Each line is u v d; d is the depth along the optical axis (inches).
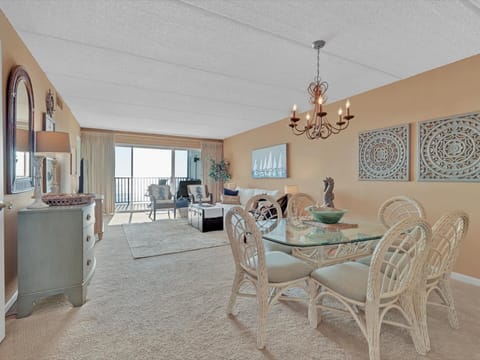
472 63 96.9
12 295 78.7
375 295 53.7
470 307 79.0
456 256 68.1
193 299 83.4
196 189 262.8
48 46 91.4
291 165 194.4
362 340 62.9
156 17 75.2
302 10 71.7
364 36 84.4
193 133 273.4
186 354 57.3
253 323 69.9
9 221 77.1
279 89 136.2
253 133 244.7
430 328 68.2
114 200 258.2
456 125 100.4
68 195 96.4
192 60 102.6
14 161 78.5
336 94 141.4
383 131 127.1
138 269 110.1
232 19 76.2
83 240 80.0
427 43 88.3
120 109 176.2
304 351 58.7
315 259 88.9
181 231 185.2
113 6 70.1
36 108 103.3
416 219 52.6
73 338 62.6
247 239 70.1
